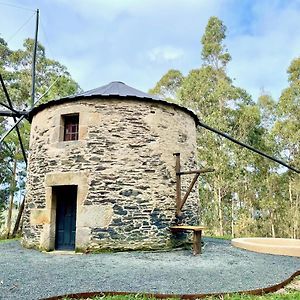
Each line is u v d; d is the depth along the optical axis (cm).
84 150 793
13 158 1836
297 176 2006
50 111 866
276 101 2220
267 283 474
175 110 889
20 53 2078
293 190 2052
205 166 1916
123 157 792
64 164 805
